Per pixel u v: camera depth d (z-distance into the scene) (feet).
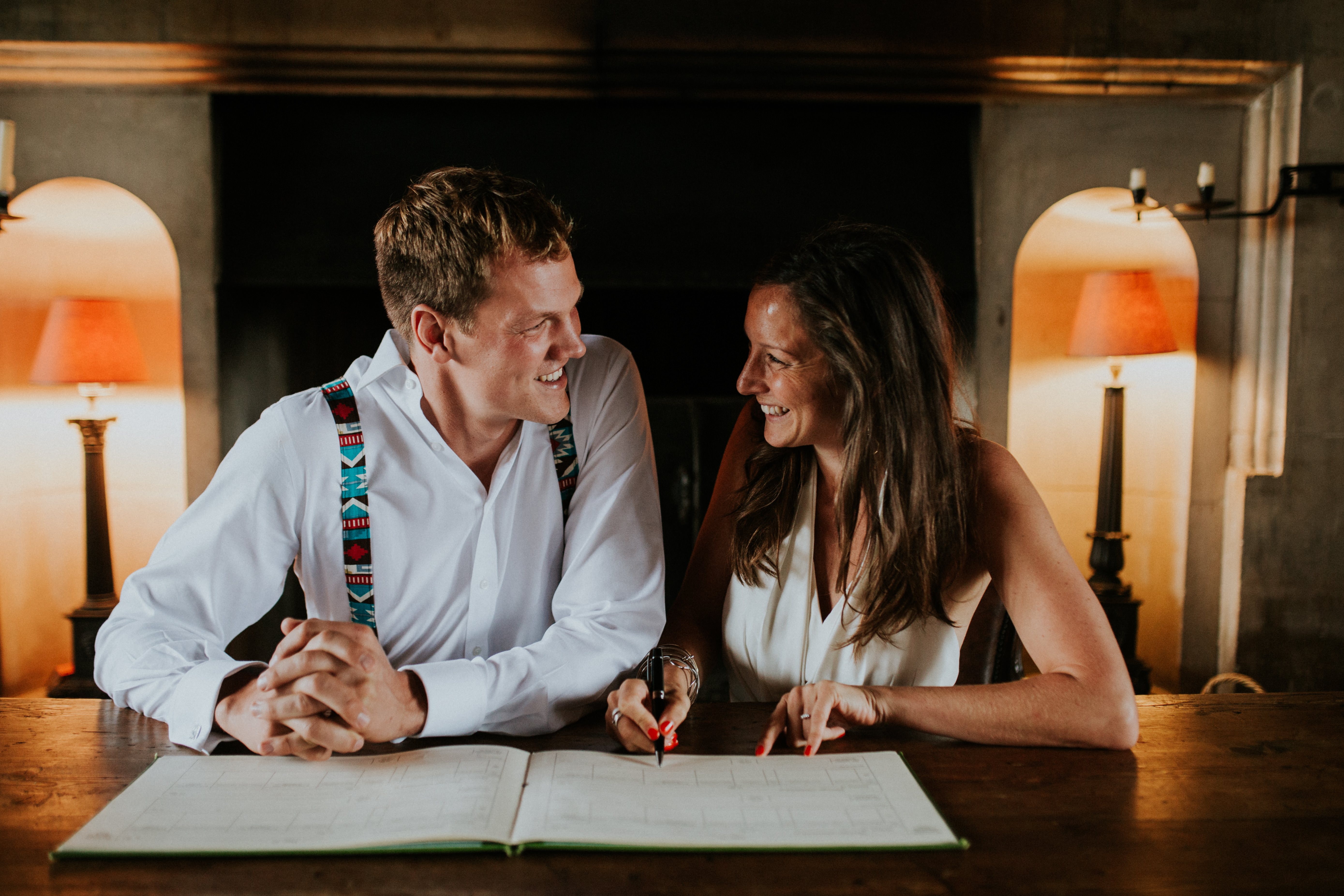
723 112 10.52
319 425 3.92
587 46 10.05
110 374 9.91
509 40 10.00
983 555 4.02
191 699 3.23
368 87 10.01
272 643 9.93
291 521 3.95
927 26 10.25
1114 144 10.87
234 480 3.84
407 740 3.35
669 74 10.12
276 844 2.52
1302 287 10.73
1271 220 10.75
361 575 4.03
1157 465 11.70
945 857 2.54
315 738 2.97
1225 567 11.35
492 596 4.09
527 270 3.49
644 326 10.91
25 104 10.13
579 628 3.79
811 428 4.04
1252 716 3.67
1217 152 10.94
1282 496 10.97
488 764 3.03
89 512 9.96
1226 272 11.12
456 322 3.58
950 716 3.35
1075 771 3.13
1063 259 11.51
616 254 10.33
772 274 3.96
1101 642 3.48
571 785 2.89
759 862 2.51
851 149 10.63
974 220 10.73
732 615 4.45
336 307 10.39
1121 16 10.29
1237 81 10.46
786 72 10.18
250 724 3.09
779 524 4.32
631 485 4.21
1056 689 3.35
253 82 9.90
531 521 4.12
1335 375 10.82
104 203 10.62
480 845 2.52
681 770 3.04
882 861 2.52
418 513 3.99
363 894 2.34
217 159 10.14
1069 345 11.56
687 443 10.18
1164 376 11.53
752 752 3.25
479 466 4.11
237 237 10.12
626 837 2.56
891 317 3.80
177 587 3.74
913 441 3.86
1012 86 10.41
